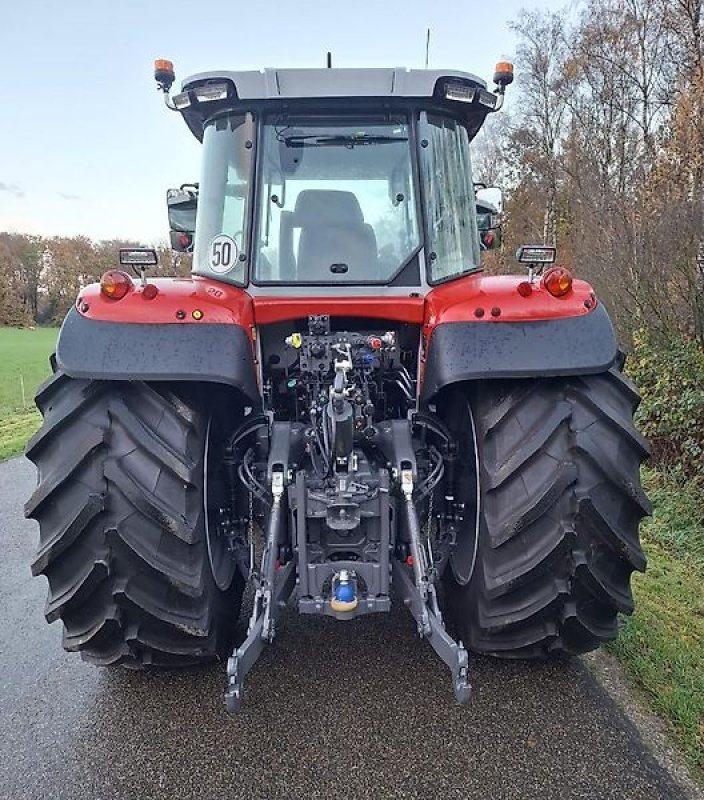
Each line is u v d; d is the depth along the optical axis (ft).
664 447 19.76
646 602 11.55
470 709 8.45
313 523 8.09
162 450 7.82
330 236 9.48
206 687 9.00
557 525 7.82
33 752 7.89
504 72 10.07
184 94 9.21
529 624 8.23
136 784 7.33
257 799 7.07
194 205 13.48
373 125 9.50
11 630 11.13
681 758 7.61
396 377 10.20
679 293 20.02
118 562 7.75
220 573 8.70
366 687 8.93
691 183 21.70
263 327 9.96
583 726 8.13
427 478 8.93
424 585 7.52
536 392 8.20
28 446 7.90
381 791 7.13
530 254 8.39
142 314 8.19
